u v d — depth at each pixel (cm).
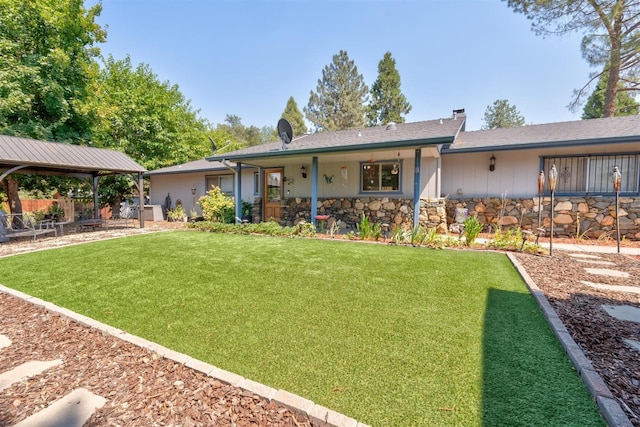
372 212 866
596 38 1106
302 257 502
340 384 183
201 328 260
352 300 315
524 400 167
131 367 206
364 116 2772
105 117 1326
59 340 247
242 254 530
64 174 1021
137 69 1773
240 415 161
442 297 319
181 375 195
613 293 323
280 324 264
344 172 925
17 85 1012
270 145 1048
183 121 1961
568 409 159
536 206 779
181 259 498
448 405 164
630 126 736
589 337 229
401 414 158
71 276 414
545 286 345
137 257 519
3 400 177
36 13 1085
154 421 158
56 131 1162
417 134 727
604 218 711
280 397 170
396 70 2666
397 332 246
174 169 1359
